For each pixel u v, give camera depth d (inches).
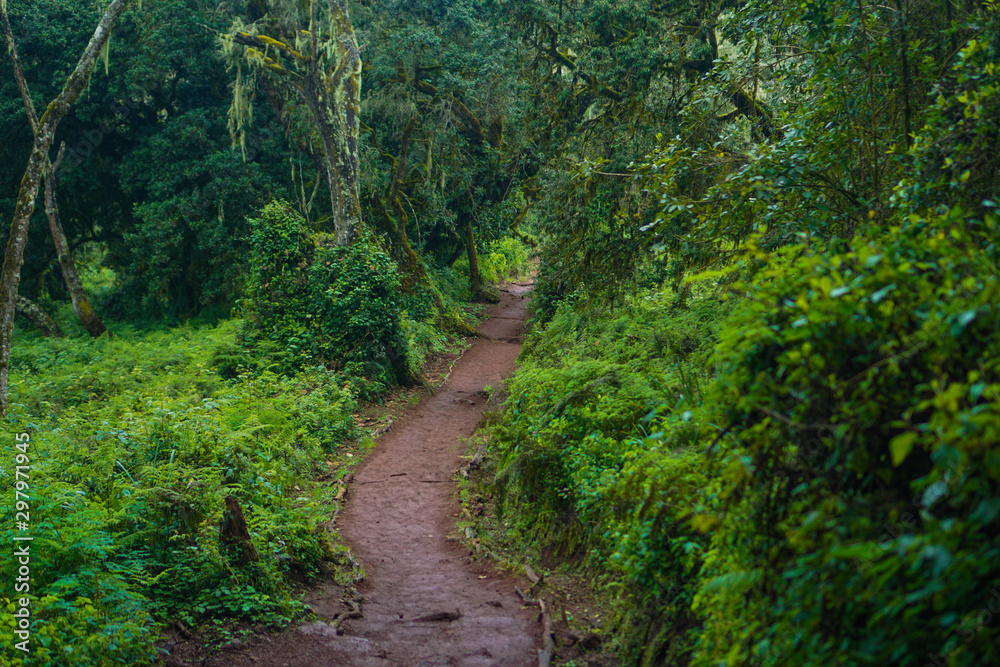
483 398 638.5
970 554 93.0
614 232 556.7
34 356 832.3
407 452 488.1
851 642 112.9
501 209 1059.3
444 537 344.5
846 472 120.1
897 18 255.1
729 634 153.6
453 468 449.7
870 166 252.5
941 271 114.7
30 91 913.5
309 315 670.5
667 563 216.1
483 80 869.2
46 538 234.4
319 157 860.0
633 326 506.9
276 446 423.8
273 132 944.3
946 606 99.3
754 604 137.6
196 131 916.6
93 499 296.5
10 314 514.0
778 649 128.5
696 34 635.5
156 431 371.2
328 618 253.1
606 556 270.5
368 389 613.0
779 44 332.5
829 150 252.4
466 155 975.0
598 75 685.9
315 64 682.8
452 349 847.1
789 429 124.3
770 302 130.1
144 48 882.8
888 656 105.3
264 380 580.7
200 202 912.3
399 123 926.4
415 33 846.5
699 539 200.1
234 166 909.2
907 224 149.3
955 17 268.8
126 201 1050.1
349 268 663.8
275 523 297.4
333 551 311.1
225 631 227.8
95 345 868.0
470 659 221.5
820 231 243.8
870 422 110.3
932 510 108.2
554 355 562.9
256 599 243.0
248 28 765.3
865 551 99.3
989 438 87.4
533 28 804.6
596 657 221.5
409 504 390.3
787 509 131.6
